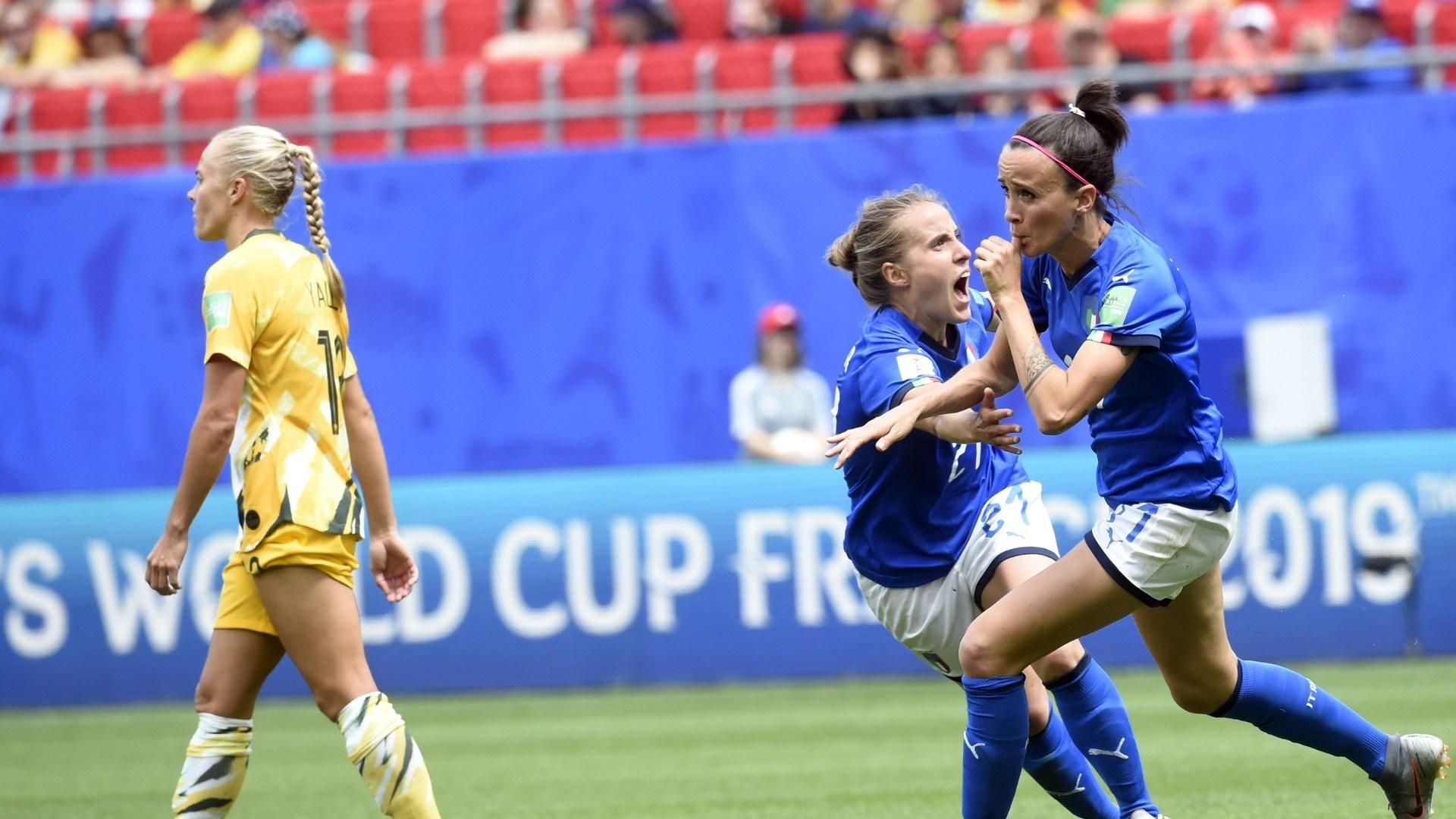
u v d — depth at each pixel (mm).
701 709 30719
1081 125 13438
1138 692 30719
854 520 15641
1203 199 33719
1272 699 14812
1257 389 32844
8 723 33062
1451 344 33000
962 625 15492
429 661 34344
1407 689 28750
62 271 35781
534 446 34969
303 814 21125
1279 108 33469
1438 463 32344
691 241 34656
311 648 13781
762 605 33594
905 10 44719
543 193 34906
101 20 45719
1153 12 44125
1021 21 45188
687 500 33844
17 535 35156
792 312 34375
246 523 13773
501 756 26172
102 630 34812
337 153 40312
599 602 34000
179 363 35531
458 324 35031
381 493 15117
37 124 41781
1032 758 15359
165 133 37531
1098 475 14258
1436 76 35406
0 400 35906
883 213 15086
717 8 46312
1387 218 33188
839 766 23719
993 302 13648
